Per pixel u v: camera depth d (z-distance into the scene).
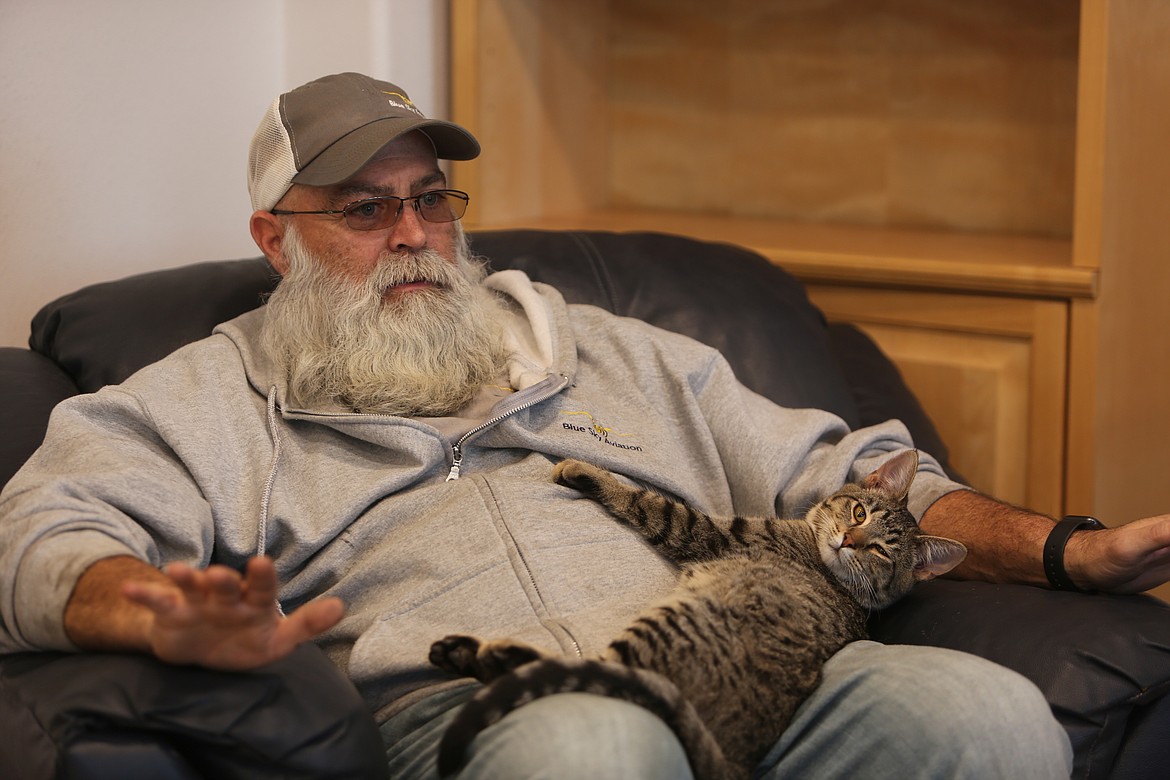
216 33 2.47
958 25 2.85
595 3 3.26
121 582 1.17
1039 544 1.58
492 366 1.78
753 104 3.19
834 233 2.92
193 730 1.09
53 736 1.09
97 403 1.53
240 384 1.66
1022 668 1.42
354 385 1.68
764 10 3.12
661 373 1.87
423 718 1.38
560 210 3.25
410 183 1.74
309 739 1.13
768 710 1.37
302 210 1.72
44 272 2.20
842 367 2.32
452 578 1.47
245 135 2.58
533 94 3.06
